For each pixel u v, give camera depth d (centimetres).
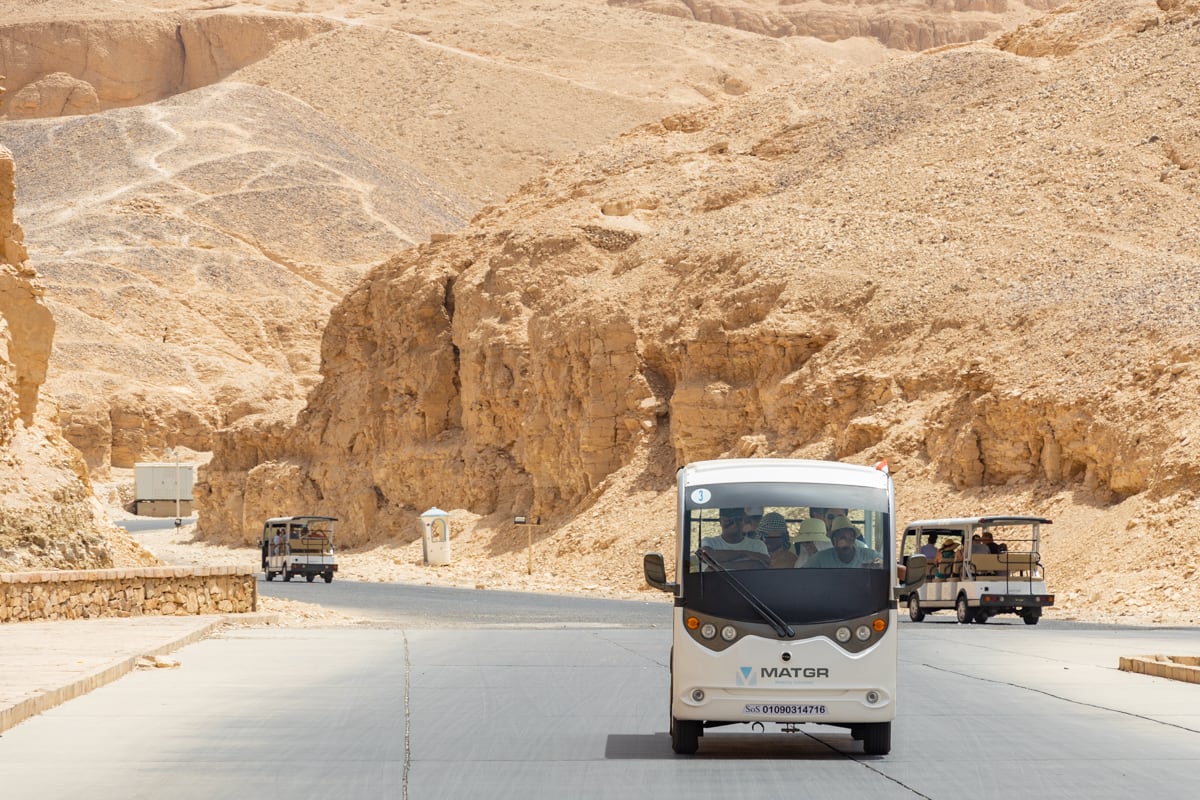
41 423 4244
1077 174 7094
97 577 3353
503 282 7912
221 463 10056
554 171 9706
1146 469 4597
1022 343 5525
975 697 2044
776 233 7106
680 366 6594
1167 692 2108
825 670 1541
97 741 1588
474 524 7512
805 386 6053
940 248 6569
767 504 1596
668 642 3012
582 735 1683
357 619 3847
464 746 1591
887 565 1573
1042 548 4681
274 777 1391
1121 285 5656
